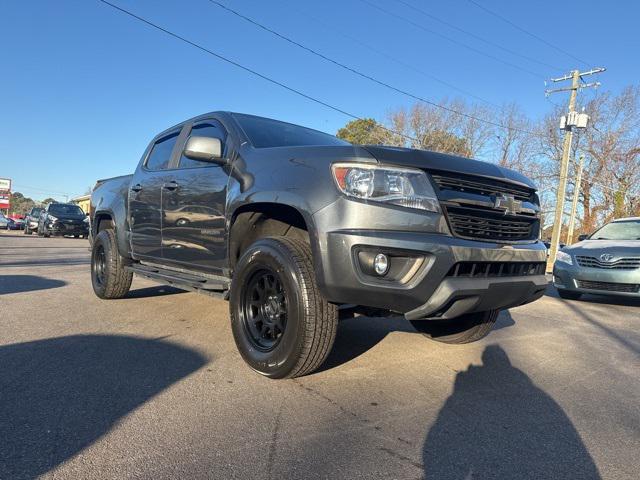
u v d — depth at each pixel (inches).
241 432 97.2
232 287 136.0
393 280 111.7
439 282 112.3
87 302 221.1
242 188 138.3
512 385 134.6
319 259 113.4
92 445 89.7
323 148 123.6
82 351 145.7
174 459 85.9
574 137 1498.5
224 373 130.9
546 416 114.0
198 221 159.2
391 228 110.7
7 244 652.7
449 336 169.9
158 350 149.1
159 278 180.7
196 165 170.4
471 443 97.8
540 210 144.9
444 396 123.0
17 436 92.2
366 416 108.0
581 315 259.3
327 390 122.4
